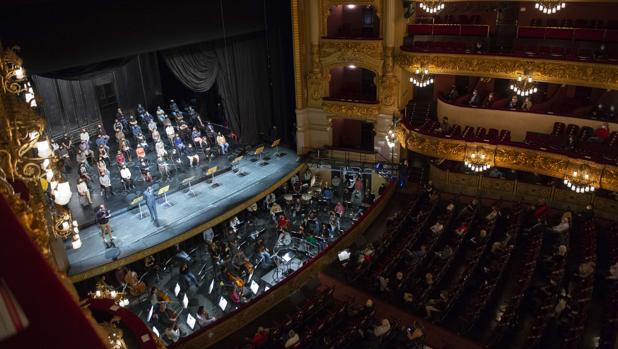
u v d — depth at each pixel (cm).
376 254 2025
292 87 3073
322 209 2616
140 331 1061
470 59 2339
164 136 2850
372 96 2834
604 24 2247
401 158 2780
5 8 1592
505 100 2483
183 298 1914
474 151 2350
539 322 1614
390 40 2548
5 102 790
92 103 2825
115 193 2355
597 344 1583
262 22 2719
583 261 1895
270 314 1856
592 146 2089
